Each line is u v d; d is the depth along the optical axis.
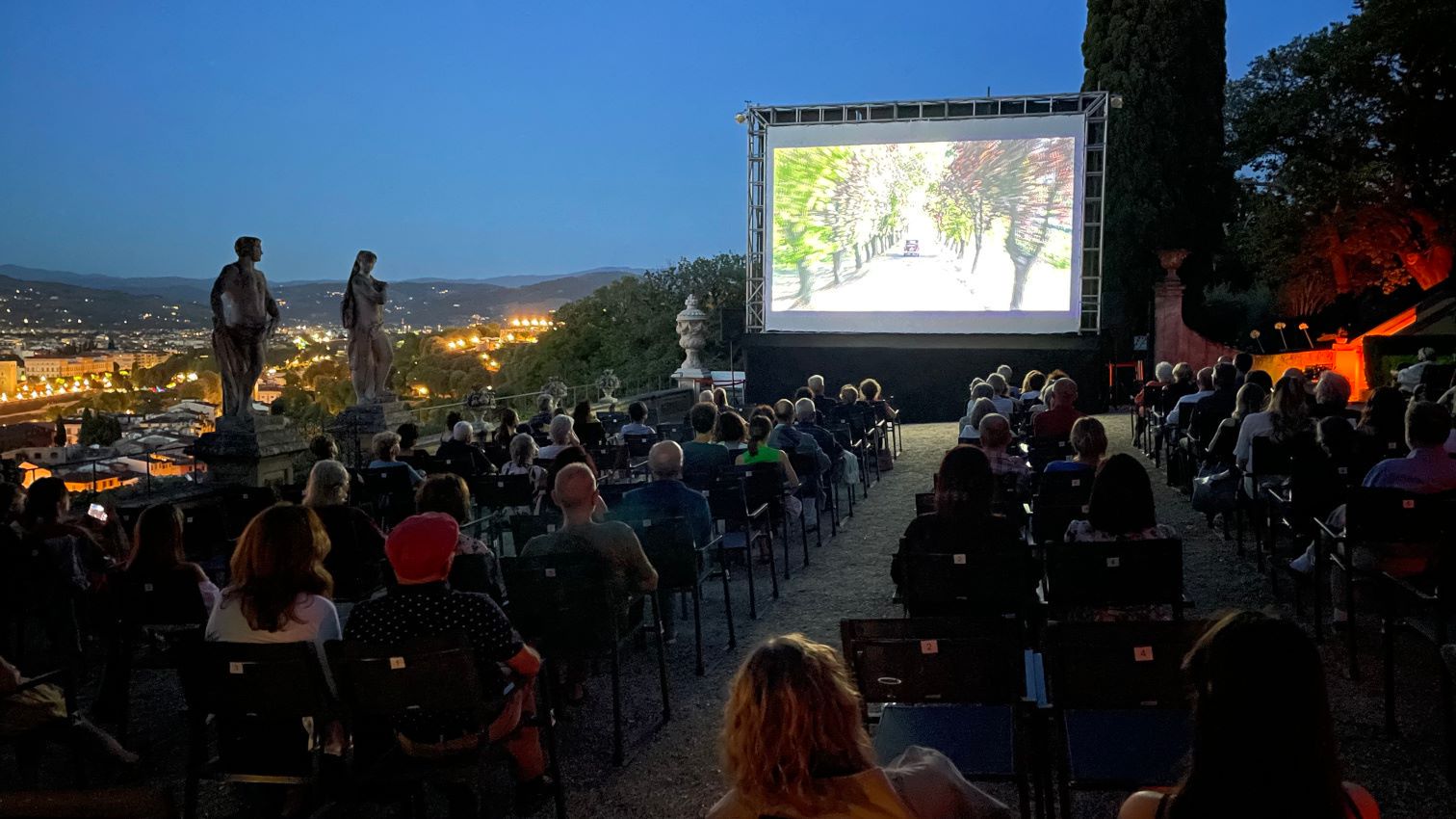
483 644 3.76
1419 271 25.97
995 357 21.75
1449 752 4.26
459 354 41.53
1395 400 6.68
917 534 4.98
